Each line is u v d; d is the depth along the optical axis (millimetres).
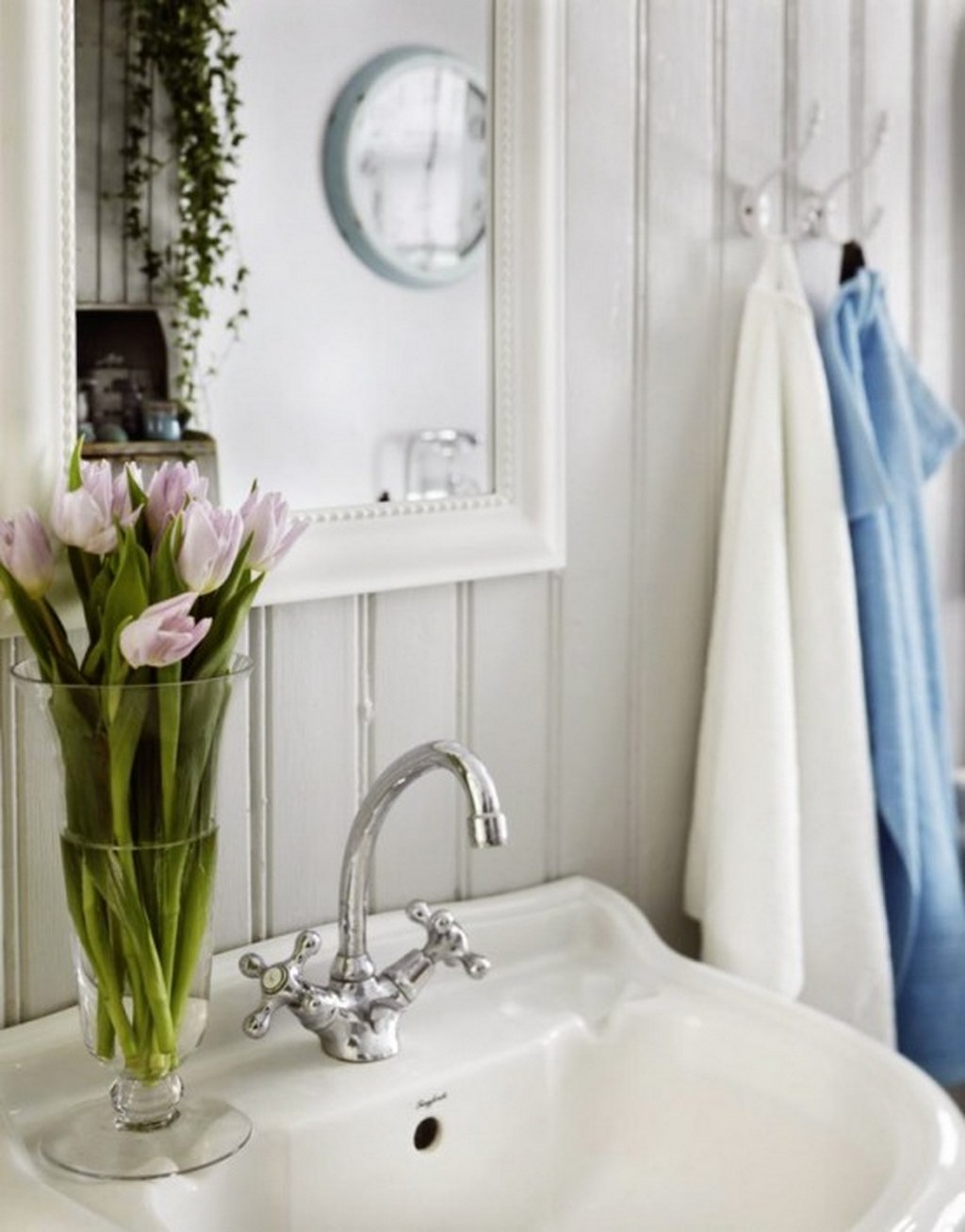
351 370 1351
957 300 1896
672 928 1664
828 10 1700
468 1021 1383
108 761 1105
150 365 1238
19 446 1164
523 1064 1343
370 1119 1252
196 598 1104
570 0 1471
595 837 1589
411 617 1423
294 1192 1220
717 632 1619
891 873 1718
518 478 1464
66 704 1102
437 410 1406
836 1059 1310
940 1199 1127
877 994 1633
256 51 1274
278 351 1308
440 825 1470
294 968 1256
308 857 1378
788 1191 1302
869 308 1687
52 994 1249
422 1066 1303
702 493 1638
